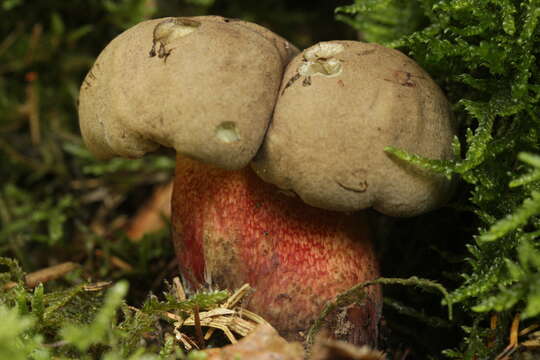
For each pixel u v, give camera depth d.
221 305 0.38
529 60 0.37
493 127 0.39
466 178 0.37
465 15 0.39
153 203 0.53
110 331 0.36
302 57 0.37
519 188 0.38
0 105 0.55
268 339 0.36
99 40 0.58
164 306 0.38
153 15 0.57
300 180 0.36
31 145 0.56
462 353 0.38
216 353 0.36
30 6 0.56
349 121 0.36
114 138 0.37
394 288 0.43
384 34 0.45
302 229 0.38
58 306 0.38
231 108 0.36
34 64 0.56
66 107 0.57
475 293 0.36
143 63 0.37
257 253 0.38
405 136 0.36
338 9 0.42
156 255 0.47
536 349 0.37
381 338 0.40
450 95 0.42
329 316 0.38
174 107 0.36
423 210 0.37
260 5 0.63
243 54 0.36
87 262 0.48
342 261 0.38
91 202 0.55
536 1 0.37
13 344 0.34
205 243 0.39
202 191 0.39
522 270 0.35
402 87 0.37
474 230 0.40
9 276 0.40
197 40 0.36
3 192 0.54
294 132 0.36
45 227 0.52
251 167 0.39
